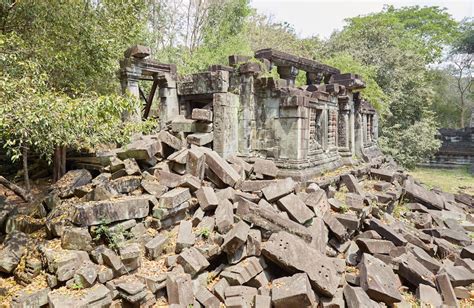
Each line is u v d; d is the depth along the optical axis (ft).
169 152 25.27
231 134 28.50
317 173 29.32
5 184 20.66
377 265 18.42
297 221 19.61
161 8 63.31
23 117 15.01
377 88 56.03
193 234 18.15
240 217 19.45
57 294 13.57
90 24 27.61
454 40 99.30
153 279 14.99
